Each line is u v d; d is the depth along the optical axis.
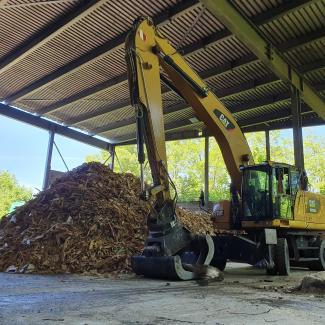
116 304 4.30
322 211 9.82
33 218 9.45
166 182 7.04
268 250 8.12
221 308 4.19
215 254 8.78
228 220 9.18
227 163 8.88
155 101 7.12
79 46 12.06
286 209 8.61
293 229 9.16
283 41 10.88
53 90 15.04
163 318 3.62
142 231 9.11
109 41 11.69
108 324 3.31
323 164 27.03
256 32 10.13
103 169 10.66
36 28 11.16
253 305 4.41
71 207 9.26
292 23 10.09
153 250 6.90
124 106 15.91
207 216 14.86
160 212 6.96
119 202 9.68
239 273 8.73
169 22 10.29
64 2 9.95
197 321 3.52
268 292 5.55
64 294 4.97
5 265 8.20
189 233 7.31
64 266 7.75
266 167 8.57
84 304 4.27
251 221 8.59
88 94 14.86
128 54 7.03
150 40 7.30
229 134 8.70
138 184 10.92
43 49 12.28
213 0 8.61
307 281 5.73
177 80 8.01
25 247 8.55
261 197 8.55
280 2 9.39
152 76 7.16
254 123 16.39
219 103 8.60
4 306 4.07
